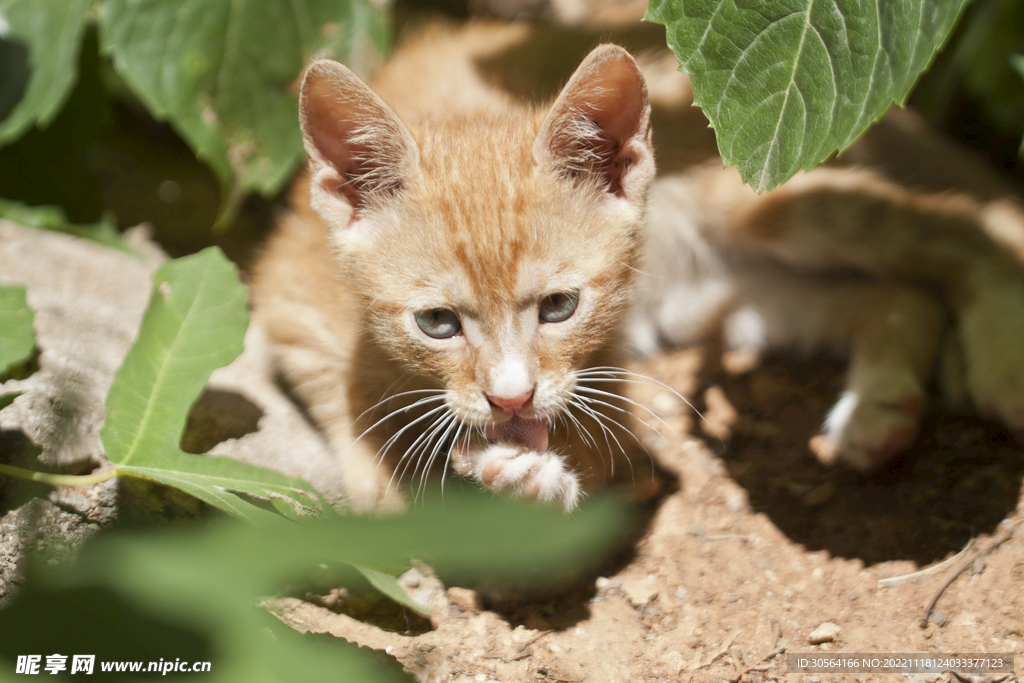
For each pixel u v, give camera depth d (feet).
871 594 2.33
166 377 2.27
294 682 0.95
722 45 2.28
